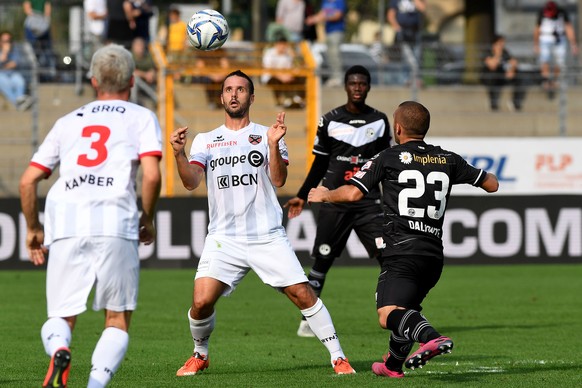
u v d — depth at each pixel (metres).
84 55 70.88
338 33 74.69
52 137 21.19
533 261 58.97
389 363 26.25
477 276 56.50
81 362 29.67
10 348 32.34
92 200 20.69
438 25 110.06
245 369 28.20
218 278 26.14
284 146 25.95
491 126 74.44
